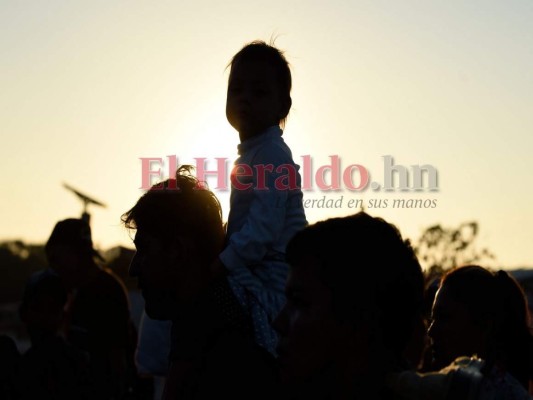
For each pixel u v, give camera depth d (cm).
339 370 214
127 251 813
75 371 605
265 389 307
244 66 448
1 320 3647
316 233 217
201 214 320
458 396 217
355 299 212
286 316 220
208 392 307
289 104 460
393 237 217
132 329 707
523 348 359
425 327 420
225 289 326
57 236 678
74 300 679
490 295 363
